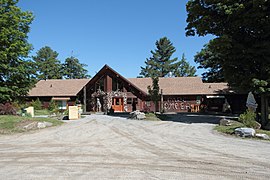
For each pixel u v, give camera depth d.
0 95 25.70
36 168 8.03
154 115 28.17
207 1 22.12
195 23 24.02
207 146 11.68
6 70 25.73
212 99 43.19
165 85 45.91
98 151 10.65
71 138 14.64
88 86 43.81
